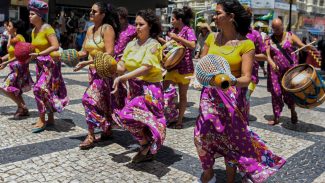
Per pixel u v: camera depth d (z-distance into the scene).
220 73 2.94
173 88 5.81
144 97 4.00
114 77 4.46
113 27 4.62
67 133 5.21
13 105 6.74
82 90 8.45
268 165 3.36
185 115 6.74
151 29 4.02
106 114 4.68
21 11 15.55
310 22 39.22
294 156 4.76
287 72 5.95
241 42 3.30
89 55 4.62
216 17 3.30
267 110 7.60
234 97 3.29
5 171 3.82
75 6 17.20
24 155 4.29
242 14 3.25
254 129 6.02
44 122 5.27
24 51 4.91
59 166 4.04
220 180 3.92
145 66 3.89
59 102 5.20
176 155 4.58
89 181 3.71
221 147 3.37
